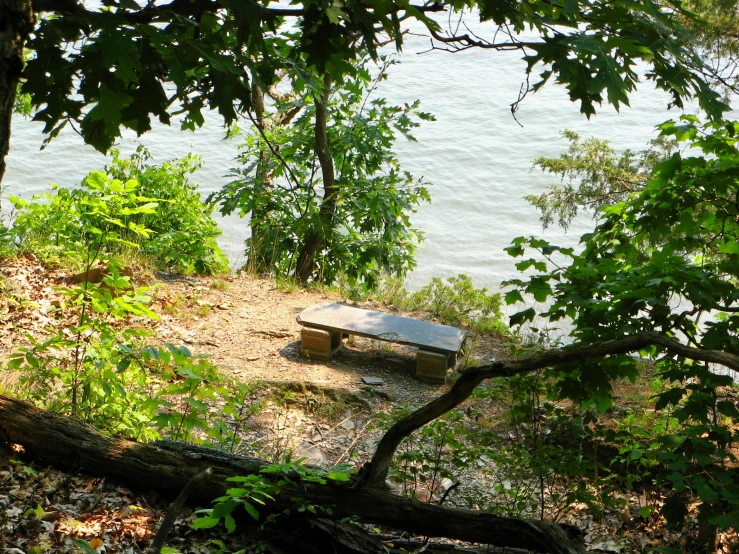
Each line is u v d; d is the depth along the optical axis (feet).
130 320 28.25
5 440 15.62
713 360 12.97
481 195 109.60
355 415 24.64
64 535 12.96
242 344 29.32
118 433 17.08
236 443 20.54
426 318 35.91
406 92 149.48
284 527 14.07
